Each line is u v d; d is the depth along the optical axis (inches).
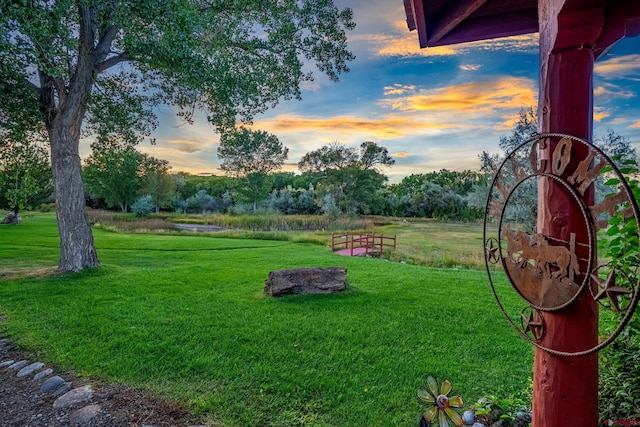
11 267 338.6
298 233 746.8
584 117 62.4
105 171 1251.8
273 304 217.5
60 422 102.6
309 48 359.3
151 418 103.0
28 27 197.5
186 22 253.3
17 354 149.9
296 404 110.5
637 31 73.4
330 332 170.1
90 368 134.2
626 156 72.4
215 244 575.8
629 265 74.4
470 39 117.5
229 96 307.9
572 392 62.0
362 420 102.3
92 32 288.8
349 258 430.9
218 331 171.0
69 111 296.4
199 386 120.9
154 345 154.4
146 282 276.8
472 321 187.0
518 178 71.5
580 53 62.6
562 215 61.9
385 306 213.5
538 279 65.9
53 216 1094.4
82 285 264.4
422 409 107.0
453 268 384.2
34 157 578.2
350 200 1106.7
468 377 126.6
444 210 1164.5
